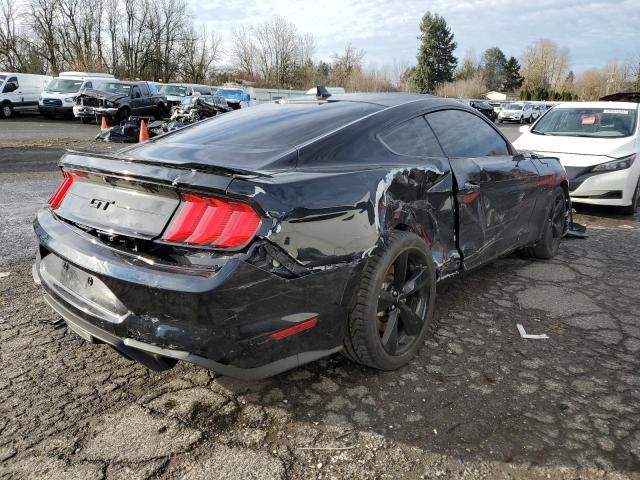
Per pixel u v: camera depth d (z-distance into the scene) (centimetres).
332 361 270
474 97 7531
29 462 190
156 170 203
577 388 247
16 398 230
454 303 354
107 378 248
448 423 218
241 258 186
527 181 385
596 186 647
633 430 215
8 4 4403
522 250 463
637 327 319
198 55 5691
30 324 302
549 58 9388
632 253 490
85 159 233
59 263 244
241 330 191
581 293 377
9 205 603
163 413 221
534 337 302
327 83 6194
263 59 6072
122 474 185
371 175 240
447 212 296
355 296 233
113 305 210
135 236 205
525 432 212
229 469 189
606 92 7588
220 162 229
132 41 5300
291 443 204
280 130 267
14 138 1430
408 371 261
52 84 2284
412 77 8381
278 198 195
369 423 218
